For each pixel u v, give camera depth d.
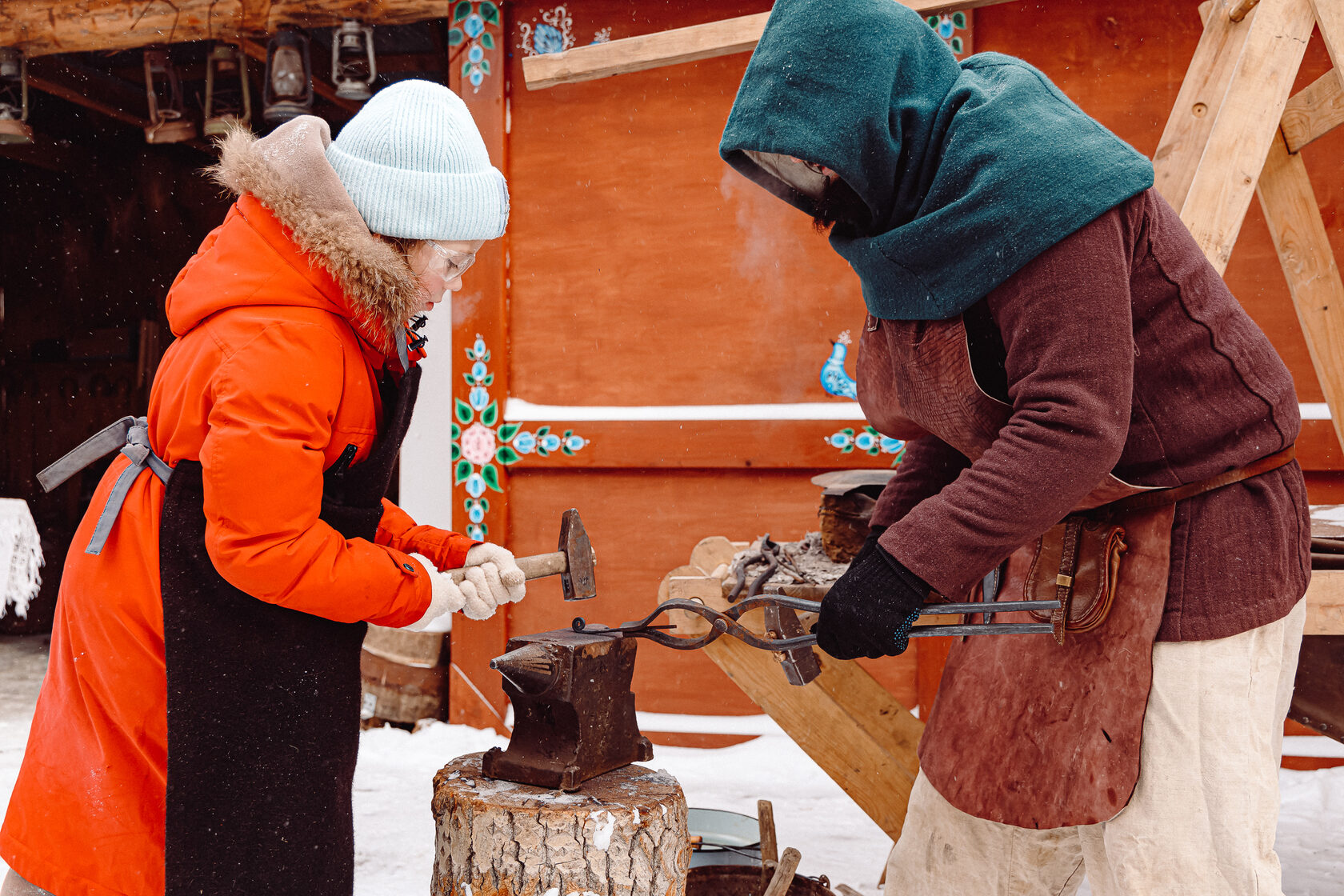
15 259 8.69
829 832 3.17
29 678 5.48
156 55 5.98
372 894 2.64
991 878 1.80
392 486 6.86
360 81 4.98
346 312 1.45
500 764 1.76
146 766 1.44
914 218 1.55
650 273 4.24
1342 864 2.86
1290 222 2.68
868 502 2.47
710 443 4.15
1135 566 1.56
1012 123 1.46
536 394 4.36
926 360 1.61
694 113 4.20
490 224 1.56
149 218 8.62
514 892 1.60
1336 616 1.99
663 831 1.64
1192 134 2.31
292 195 1.41
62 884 1.41
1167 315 1.51
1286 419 1.55
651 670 4.21
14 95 5.71
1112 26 3.92
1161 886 1.50
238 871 1.38
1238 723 1.49
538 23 4.30
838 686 2.55
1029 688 1.65
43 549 7.48
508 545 4.36
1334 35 2.22
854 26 1.50
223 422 1.32
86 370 8.43
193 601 1.40
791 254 4.13
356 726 1.53
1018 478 1.38
